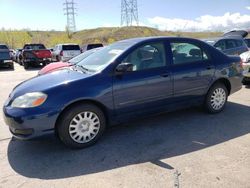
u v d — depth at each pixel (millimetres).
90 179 3355
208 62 5363
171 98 4938
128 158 3857
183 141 4363
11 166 3746
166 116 5551
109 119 4410
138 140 4461
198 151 3988
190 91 5160
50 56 19031
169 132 4750
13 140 4625
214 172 3391
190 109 5953
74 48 20703
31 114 3811
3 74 14977
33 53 18469
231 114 5625
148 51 4711
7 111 3969
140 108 4621
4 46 19547
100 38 72438
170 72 4832
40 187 3229
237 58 5957
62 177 3426
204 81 5309
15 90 4312
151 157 3861
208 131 4746
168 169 3504
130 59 4512
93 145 4316
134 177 3352
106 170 3551
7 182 3361
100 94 4176
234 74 5770
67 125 4043
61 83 4055
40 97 3881
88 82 4133
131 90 4445
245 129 4809
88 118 4207
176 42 5066
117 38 73188
